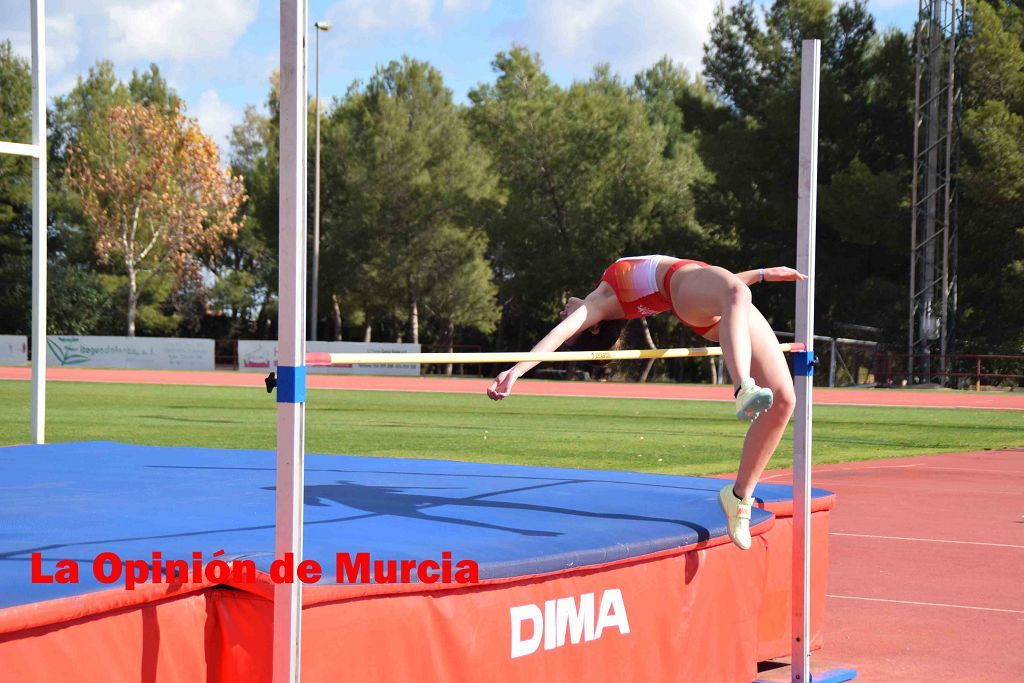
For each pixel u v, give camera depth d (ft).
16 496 18.07
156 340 166.30
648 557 14.47
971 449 59.82
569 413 84.58
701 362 190.80
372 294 199.72
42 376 29.37
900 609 22.94
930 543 30.86
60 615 9.39
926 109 137.80
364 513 15.88
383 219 194.29
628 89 227.20
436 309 196.34
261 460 25.35
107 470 22.88
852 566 27.53
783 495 18.63
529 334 212.02
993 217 133.90
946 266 127.54
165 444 51.93
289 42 10.30
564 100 173.68
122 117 190.80
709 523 15.96
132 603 10.07
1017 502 39.32
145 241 203.82
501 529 14.44
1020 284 134.10
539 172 169.68
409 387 125.29
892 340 148.05
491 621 12.57
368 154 195.00
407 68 206.28
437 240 190.49
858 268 152.15
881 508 37.58
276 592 10.39
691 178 169.68
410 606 11.76
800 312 16.69
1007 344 141.08
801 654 16.67
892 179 133.49
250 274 232.32
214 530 13.74
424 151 192.75
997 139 124.77
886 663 18.88
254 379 135.54
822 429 72.90
